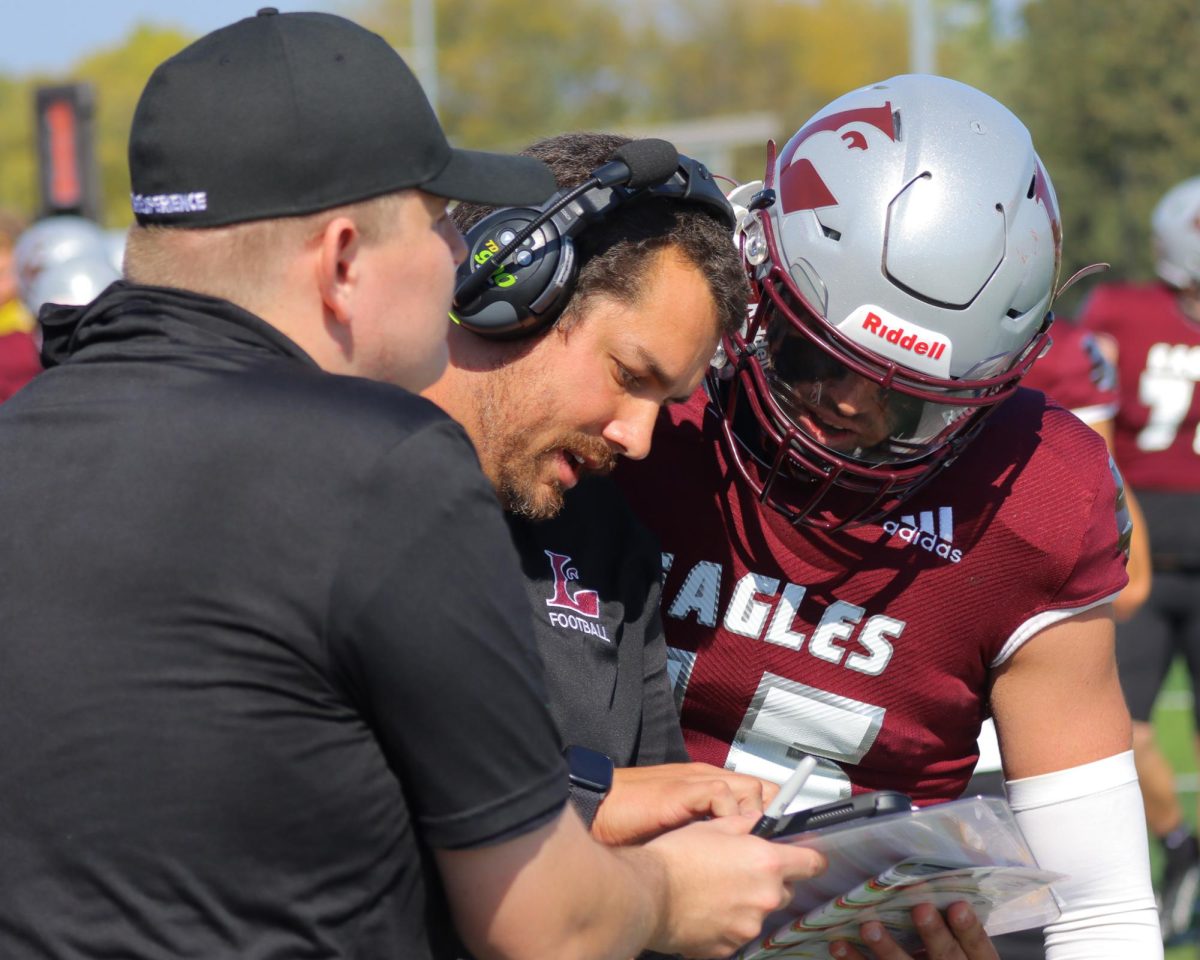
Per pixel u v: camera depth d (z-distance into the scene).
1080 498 3.41
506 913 2.39
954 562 3.45
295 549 2.27
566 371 3.16
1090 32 42.84
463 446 2.41
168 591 2.29
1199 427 8.60
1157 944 3.47
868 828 2.89
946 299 3.16
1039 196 3.33
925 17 33.16
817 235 3.25
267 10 2.58
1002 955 4.98
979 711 3.65
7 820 2.32
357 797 2.32
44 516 2.37
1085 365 6.84
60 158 18.00
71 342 2.64
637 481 3.63
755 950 3.23
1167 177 41.66
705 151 53.12
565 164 3.27
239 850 2.27
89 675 2.29
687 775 3.22
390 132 2.46
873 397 3.25
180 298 2.47
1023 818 3.55
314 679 2.28
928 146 3.26
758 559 3.55
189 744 2.26
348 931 2.34
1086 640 3.46
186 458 2.33
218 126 2.41
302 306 2.47
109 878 2.27
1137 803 3.52
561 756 2.48
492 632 2.34
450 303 2.63
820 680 3.57
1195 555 8.61
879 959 3.28
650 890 2.63
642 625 3.42
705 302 3.15
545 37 69.00
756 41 69.12
